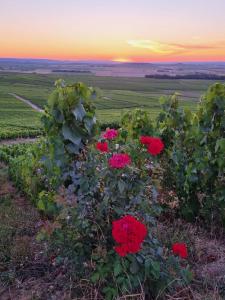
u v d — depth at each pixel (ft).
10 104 213.46
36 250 14.93
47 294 11.93
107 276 11.19
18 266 13.75
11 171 32.24
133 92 371.15
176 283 11.25
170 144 19.06
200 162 16.81
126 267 10.68
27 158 27.35
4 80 440.04
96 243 12.07
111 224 11.82
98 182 12.16
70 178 12.91
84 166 12.47
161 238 14.75
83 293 11.34
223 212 16.44
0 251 15.02
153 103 256.93
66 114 12.52
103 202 11.57
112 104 238.89
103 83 504.84
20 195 26.81
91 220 11.90
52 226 12.29
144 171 13.44
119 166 11.02
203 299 11.09
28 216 19.90
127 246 9.30
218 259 14.10
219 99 16.75
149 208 12.40
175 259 11.28
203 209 17.29
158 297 10.87
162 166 18.74
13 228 17.94
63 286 12.07
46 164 13.35
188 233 16.06
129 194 11.99
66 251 12.04
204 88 455.63
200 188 17.49
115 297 10.55
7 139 82.79
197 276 12.64
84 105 13.32
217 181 16.88
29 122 123.85
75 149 12.70
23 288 12.38
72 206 12.06
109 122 112.88
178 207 18.65
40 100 243.60
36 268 13.58
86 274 11.90
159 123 19.57
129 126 19.12
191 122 18.94
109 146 13.70
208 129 17.20
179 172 18.16
